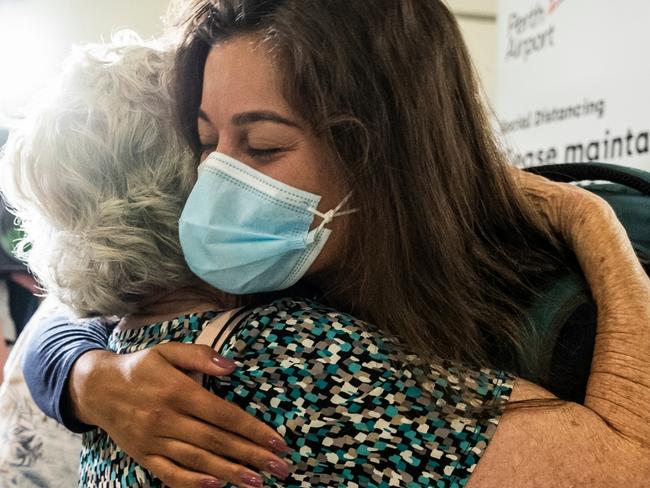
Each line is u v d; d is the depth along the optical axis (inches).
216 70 35.8
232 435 31.8
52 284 37.9
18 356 54.6
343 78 34.7
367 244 36.8
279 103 34.9
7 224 79.4
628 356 35.2
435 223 37.0
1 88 105.0
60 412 37.3
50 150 36.2
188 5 38.8
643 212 43.2
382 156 35.9
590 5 69.2
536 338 38.3
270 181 35.8
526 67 80.3
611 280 37.9
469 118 40.1
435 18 38.2
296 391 32.8
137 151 37.3
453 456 32.2
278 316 34.4
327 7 34.9
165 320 37.1
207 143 38.2
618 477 31.9
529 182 43.9
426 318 36.6
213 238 35.7
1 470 53.1
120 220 36.3
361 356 33.5
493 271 39.6
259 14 35.3
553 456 32.1
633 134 63.7
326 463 32.6
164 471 31.9
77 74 37.8
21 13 112.7
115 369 34.4
